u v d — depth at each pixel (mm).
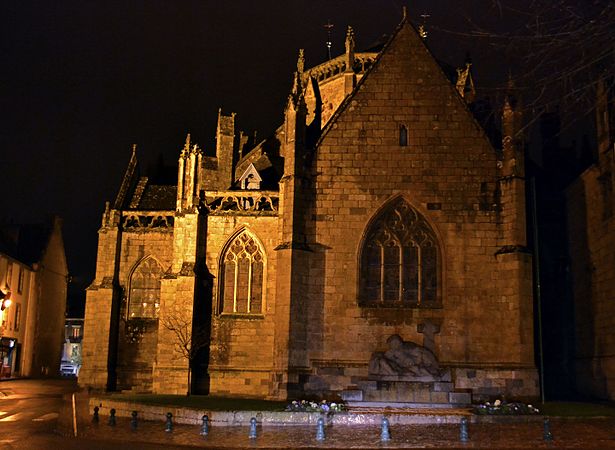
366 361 40219
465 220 41406
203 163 61219
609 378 42250
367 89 43188
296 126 42250
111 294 51969
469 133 42344
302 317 40344
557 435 27250
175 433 28625
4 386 58125
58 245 85000
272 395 38969
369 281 41438
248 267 47250
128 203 57656
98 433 28906
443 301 40625
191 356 45250
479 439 26359
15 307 71750
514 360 39156
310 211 41906
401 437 26906
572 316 49344
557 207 52312
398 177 42125
